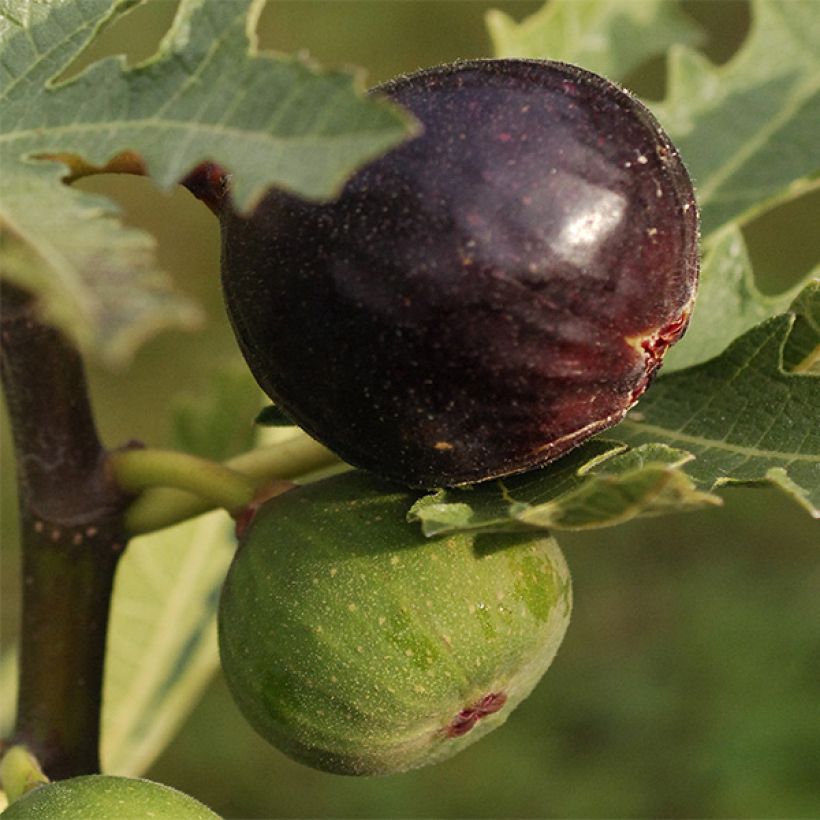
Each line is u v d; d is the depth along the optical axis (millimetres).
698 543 718
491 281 237
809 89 336
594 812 618
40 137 238
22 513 277
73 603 277
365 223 238
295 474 276
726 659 655
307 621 260
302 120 220
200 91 230
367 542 261
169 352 751
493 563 262
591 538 729
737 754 612
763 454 261
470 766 644
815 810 590
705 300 289
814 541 708
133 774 340
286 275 241
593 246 238
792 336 269
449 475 249
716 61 801
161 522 277
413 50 799
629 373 243
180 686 341
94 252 216
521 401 242
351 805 640
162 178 228
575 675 672
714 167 333
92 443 275
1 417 653
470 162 237
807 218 782
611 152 240
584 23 352
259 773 653
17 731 278
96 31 249
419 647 259
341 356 241
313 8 804
